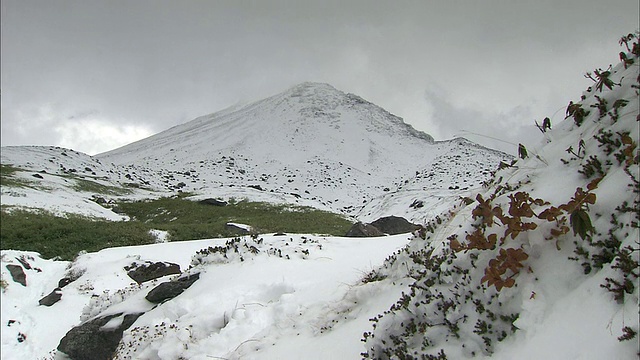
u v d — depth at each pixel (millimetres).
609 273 3221
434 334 4527
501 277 4039
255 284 9945
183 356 7496
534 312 3559
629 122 4070
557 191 4270
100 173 73000
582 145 4422
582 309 3215
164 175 94875
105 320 10672
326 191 101375
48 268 20375
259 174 115188
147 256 20047
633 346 2689
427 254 6047
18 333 14516
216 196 58875
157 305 10477
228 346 7379
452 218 6363
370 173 126938
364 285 7191
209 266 11703
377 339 5055
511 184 5078
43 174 57938
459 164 93125
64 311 15859
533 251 3930
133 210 51531
